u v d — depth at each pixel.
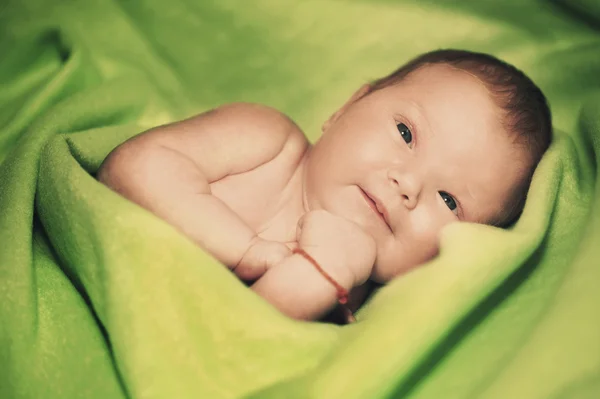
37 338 0.35
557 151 0.44
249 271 0.37
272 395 0.33
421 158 0.41
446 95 0.42
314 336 0.34
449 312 0.35
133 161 0.37
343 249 0.38
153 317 0.34
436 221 0.41
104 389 0.35
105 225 0.34
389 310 0.35
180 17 0.54
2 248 0.35
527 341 0.33
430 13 0.54
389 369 0.33
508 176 0.42
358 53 0.54
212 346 0.34
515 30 0.54
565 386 0.31
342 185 0.41
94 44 0.50
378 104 0.42
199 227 0.36
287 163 0.43
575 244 0.41
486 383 0.34
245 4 0.55
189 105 0.52
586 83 0.51
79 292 0.37
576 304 0.33
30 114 0.46
